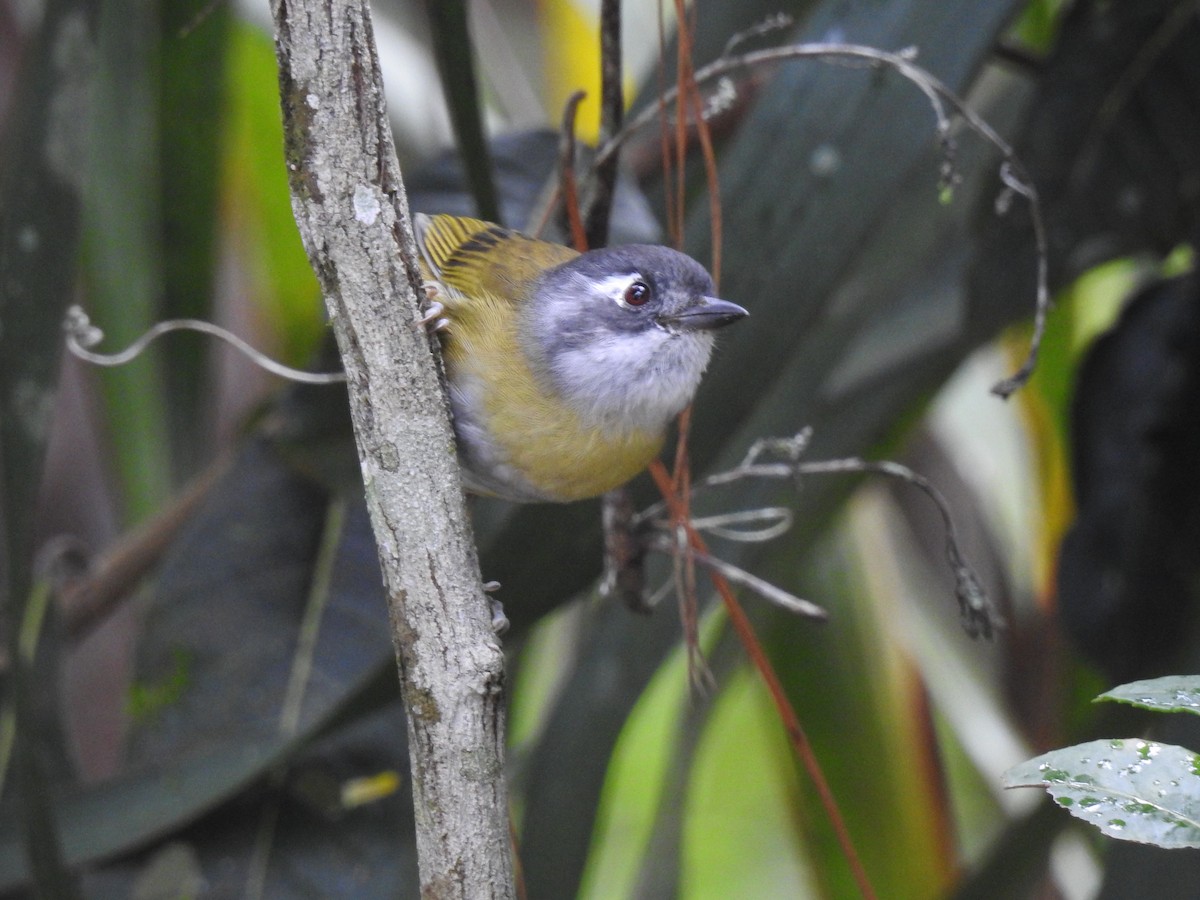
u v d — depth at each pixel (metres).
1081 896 8.76
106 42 8.66
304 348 11.06
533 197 7.16
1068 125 7.07
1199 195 7.09
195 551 7.55
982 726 8.98
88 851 6.57
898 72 5.85
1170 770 3.53
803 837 8.31
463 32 5.29
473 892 4.20
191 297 9.07
